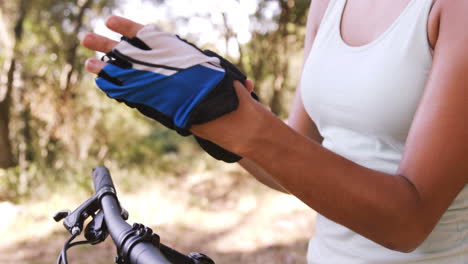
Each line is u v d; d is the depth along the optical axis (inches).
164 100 26.4
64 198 297.0
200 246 235.1
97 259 205.8
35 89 353.1
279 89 391.5
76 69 367.6
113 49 26.3
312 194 28.5
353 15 42.3
